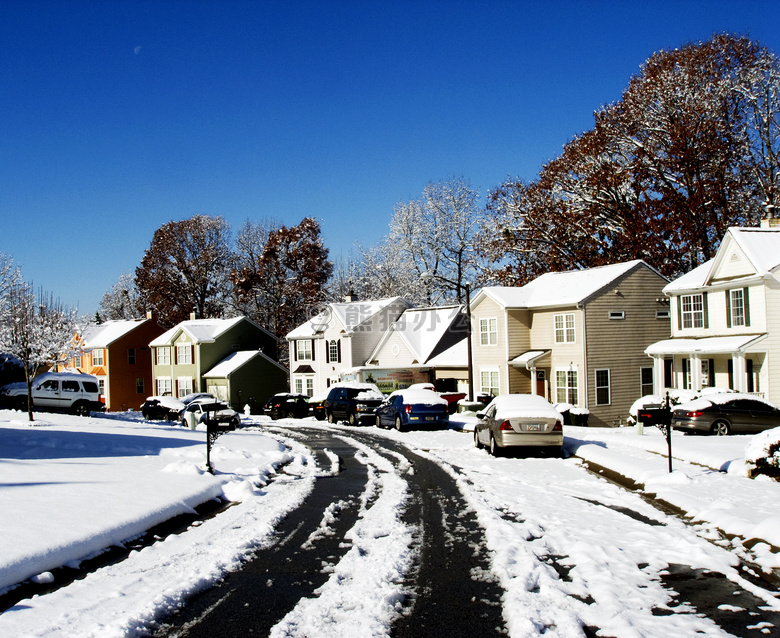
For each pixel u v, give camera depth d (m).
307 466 18.42
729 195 41.31
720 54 41.78
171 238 76.31
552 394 39.56
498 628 6.17
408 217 62.50
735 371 30.09
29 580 7.45
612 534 9.61
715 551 8.58
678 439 21.25
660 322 40.03
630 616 6.38
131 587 7.28
